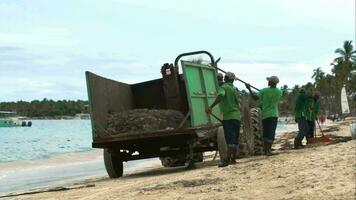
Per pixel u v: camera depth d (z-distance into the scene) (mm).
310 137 15203
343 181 6578
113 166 12188
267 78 12547
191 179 8656
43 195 9344
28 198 9055
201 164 13773
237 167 9648
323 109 107000
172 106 12977
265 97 12484
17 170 18953
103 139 11031
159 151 12359
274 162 9516
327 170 7512
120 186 9383
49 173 17484
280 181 7234
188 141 11492
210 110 10898
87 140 58250
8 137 70812
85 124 192375
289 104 133750
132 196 7500
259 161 10336
